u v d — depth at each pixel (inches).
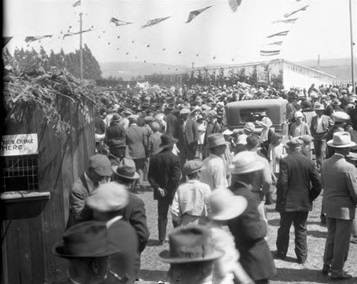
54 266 272.1
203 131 701.3
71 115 287.7
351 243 367.2
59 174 278.7
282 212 332.8
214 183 310.7
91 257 121.0
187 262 118.0
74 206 229.6
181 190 295.0
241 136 431.2
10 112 255.3
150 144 586.2
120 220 170.4
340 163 297.4
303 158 330.0
